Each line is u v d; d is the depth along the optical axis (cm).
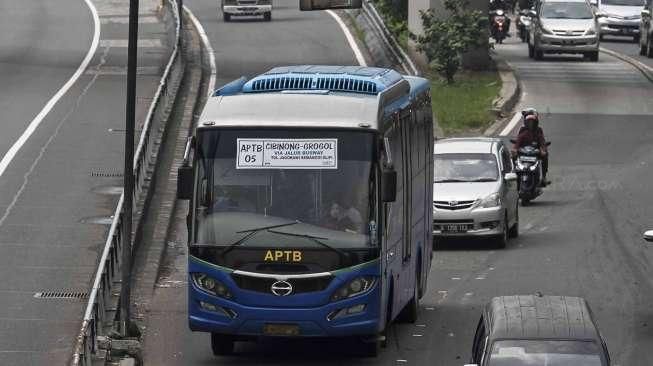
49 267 4731
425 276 4491
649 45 12462
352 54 10931
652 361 3647
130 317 3959
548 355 2783
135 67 3928
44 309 4203
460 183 5628
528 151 6575
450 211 5509
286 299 3547
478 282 4850
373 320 3562
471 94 9550
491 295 4625
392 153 3781
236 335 3653
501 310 2967
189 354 3788
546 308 2973
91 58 10456
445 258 5356
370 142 3591
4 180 6200
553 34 11662
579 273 4962
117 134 7381
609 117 9044
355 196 3572
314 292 3547
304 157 3594
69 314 4147
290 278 3544
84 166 6538
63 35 11750
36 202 5775
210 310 3581
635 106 9469
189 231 3606
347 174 3581
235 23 13050
